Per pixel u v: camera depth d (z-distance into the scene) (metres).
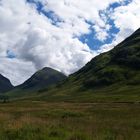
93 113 41.34
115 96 188.50
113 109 52.44
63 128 18.03
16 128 17.28
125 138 15.37
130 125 22.62
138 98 165.62
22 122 20.56
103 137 15.09
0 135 15.51
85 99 190.25
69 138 14.68
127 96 181.38
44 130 16.59
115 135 16.12
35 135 15.14
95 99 182.25
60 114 37.69
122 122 25.06
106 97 187.88
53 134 15.88
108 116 34.38
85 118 30.59
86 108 61.53
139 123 23.98
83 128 18.78
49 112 40.69
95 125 21.73
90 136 15.15
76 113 38.53
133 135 16.19
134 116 33.62
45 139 14.56
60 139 14.62
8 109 58.12
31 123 19.95
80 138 14.59
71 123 22.75
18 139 14.72
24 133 15.92
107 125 22.16
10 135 15.59
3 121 23.53
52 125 19.12
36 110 52.34
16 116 30.77
